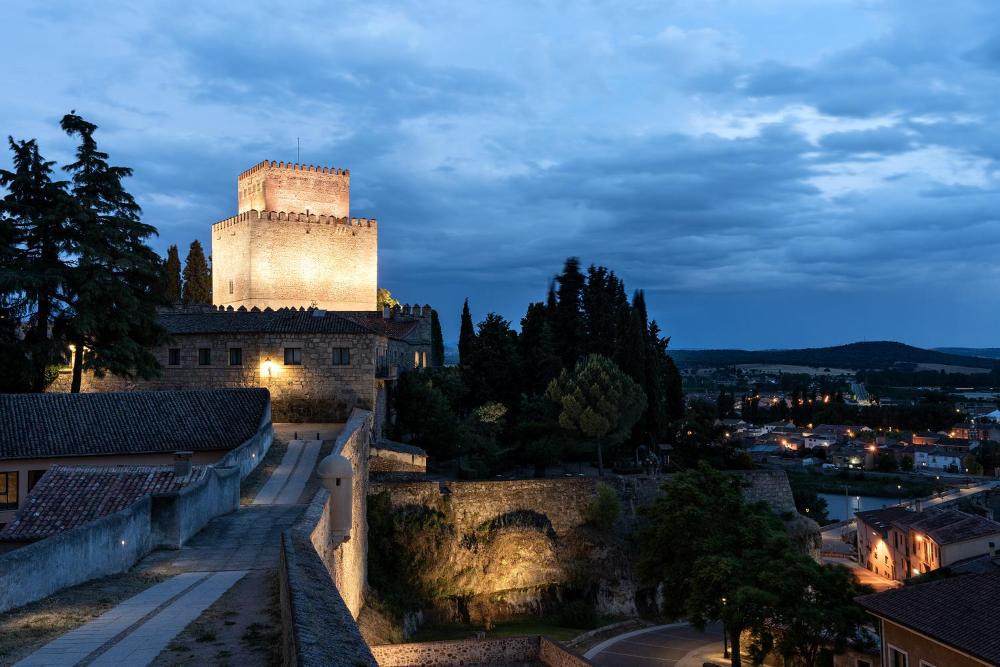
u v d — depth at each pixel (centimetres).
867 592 4341
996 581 3322
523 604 5247
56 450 4094
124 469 3036
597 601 5497
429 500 5256
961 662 2981
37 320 5091
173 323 6181
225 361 5988
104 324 5091
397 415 6888
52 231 5116
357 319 8112
